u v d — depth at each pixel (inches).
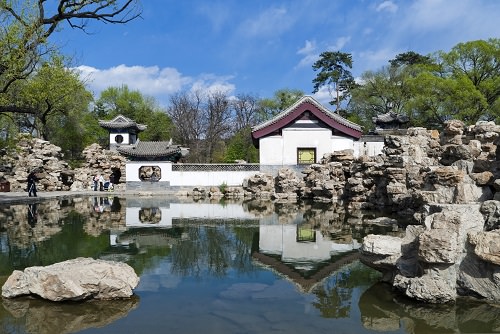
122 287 302.0
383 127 2057.1
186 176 1569.9
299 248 488.7
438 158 808.3
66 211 912.9
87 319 259.6
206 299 300.0
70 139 2208.4
